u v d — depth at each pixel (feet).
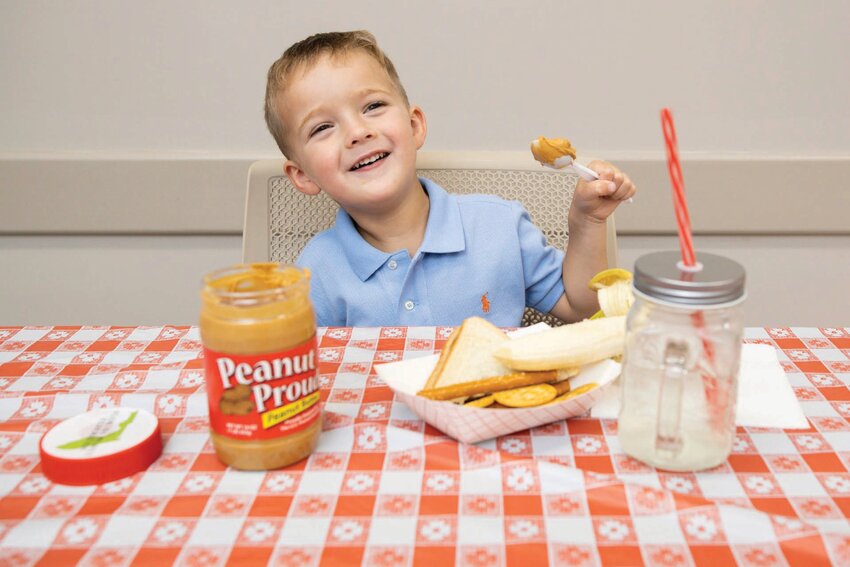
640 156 5.39
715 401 1.79
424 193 3.76
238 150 5.49
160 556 1.57
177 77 5.32
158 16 5.17
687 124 5.38
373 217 3.64
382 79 3.39
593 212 3.23
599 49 5.22
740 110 5.34
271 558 1.56
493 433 1.96
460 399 2.01
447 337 2.72
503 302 3.62
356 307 3.56
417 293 3.54
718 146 5.43
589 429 2.04
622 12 5.13
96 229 5.58
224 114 5.41
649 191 5.42
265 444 1.83
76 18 5.16
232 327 1.74
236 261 5.79
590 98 5.34
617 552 1.55
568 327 2.16
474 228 3.62
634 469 1.86
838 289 5.81
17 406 2.23
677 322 1.71
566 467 1.81
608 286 2.51
